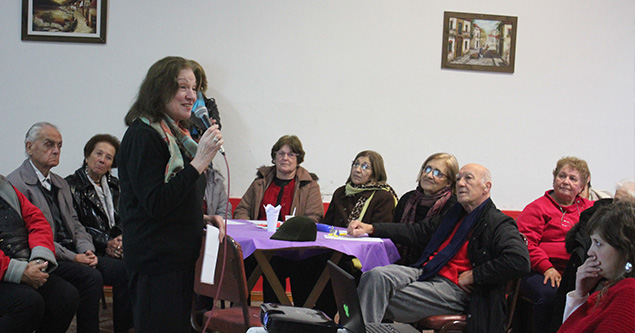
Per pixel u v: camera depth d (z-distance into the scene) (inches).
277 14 197.2
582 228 115.7
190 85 77.7
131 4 192.2
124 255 77.7
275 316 69.6
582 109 206.4
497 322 110.0
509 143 205.3
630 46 207.0
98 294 130.0
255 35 196.5
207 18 194.9
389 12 200.7
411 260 140.8
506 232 115.5
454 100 203.3
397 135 201.6
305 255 142.3
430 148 202.8
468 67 202.7
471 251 118.3
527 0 204.5
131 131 75.5
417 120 202.1
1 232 115.5
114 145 155.1
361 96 200.2
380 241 127.0
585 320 65.2
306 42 198.2
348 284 77.1
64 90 191.0
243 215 170.7
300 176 171.3
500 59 203.8
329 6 198.7
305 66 198.4
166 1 193.3
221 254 100.8
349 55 199.6
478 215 120.4
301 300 157.9
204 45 194.9
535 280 130.3
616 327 59.7
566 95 205.9
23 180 132.8
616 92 207.3
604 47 206.7
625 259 64.6
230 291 100.2
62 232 139.9
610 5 206.2
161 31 193.5
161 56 193.6
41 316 111.3
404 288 116.3
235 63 196.1
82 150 191.8
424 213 143.9
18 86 189.6
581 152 206.4
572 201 148.0
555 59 205.5
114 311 136.7
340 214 159.0
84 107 191.8
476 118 204.1
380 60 200.7
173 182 72.2
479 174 121.5
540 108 205.6
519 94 205.3
